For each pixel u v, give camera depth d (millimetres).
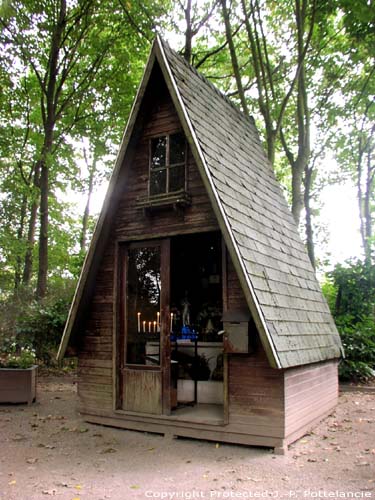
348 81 16672
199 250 9258
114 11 15500
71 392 10617
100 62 17250
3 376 9141
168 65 6844
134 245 7387
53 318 13234
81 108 18141
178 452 5953
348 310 13812
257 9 14453
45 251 16438
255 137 10039
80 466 5422
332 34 15906
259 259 6527
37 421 7723
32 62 16984
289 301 7000
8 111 18594
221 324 8438
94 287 7664
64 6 15961
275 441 5898
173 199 6766
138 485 4789
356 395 10711
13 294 15875
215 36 16891
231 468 5312
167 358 6840
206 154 6492
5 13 15070
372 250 14156
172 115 7242
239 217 6547
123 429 7105
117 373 7254
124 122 17469
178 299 8977
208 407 7402
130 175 7516
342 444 6387
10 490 4664
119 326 7355
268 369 6023
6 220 19781
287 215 9516
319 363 7832
